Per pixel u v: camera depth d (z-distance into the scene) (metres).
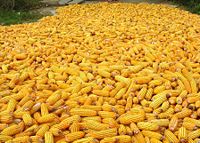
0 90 1.64
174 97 1.51
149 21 2.98
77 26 2.87
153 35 2.46
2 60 2.09
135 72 1.78
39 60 2.04
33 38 2.49
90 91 1.59
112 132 1.30
